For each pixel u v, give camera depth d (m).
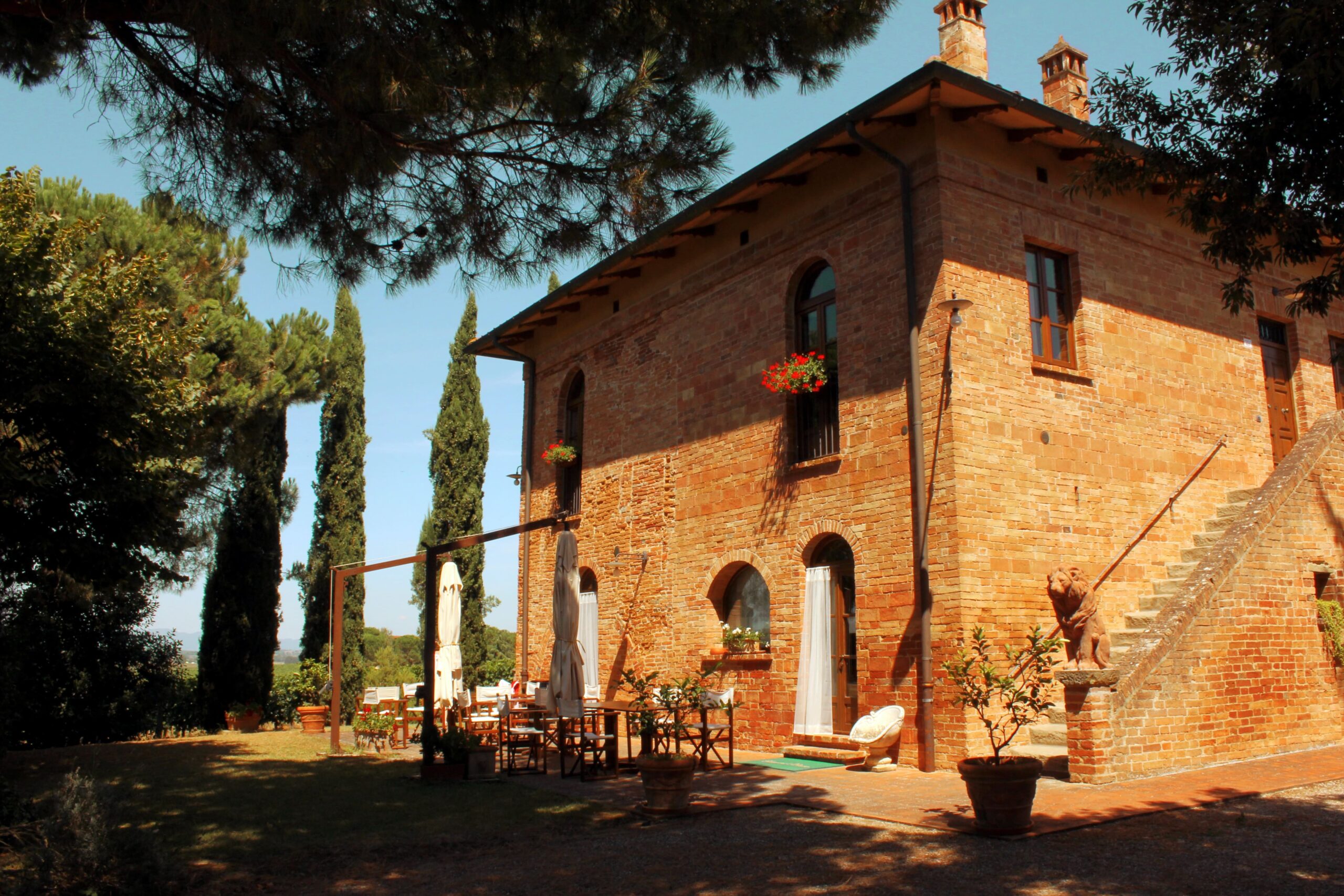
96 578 11.45
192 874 7.00
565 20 7.12
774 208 14.66
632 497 17.36
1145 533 13.05
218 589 20.75
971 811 8.61
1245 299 7.51
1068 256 13.30
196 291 18.52
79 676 17.98
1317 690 12.01
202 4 6.28
